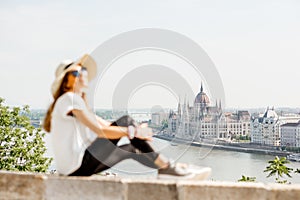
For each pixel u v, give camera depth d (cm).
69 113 303
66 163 308
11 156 2450
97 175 328
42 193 315
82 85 315
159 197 298
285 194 283
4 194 325
